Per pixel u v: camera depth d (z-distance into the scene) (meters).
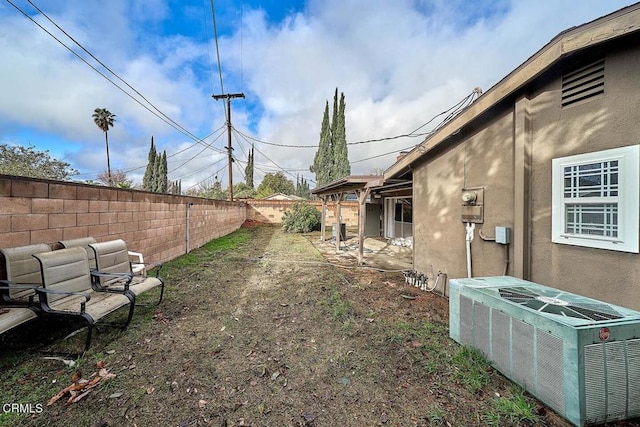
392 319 3.41
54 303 2.51
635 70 2.15
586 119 2.48
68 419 1.69
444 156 4.46
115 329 2.98
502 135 3.36
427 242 4.93
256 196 36.91
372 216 13.31
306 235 13.32
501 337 2.15
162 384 2.07
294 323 3.29
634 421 1.67
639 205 2.12
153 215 6.04
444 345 2.68
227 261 6.96
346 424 1.71
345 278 5.50
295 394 2.00
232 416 1.76
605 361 1.61
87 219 4.08
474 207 3.77
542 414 1.75
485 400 1.90
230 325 3.21
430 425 1.70
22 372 2.14
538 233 2.93
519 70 2.90
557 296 2.19
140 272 4.32
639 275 2.12
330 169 28.17
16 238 2.96
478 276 3.73
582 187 2.51
